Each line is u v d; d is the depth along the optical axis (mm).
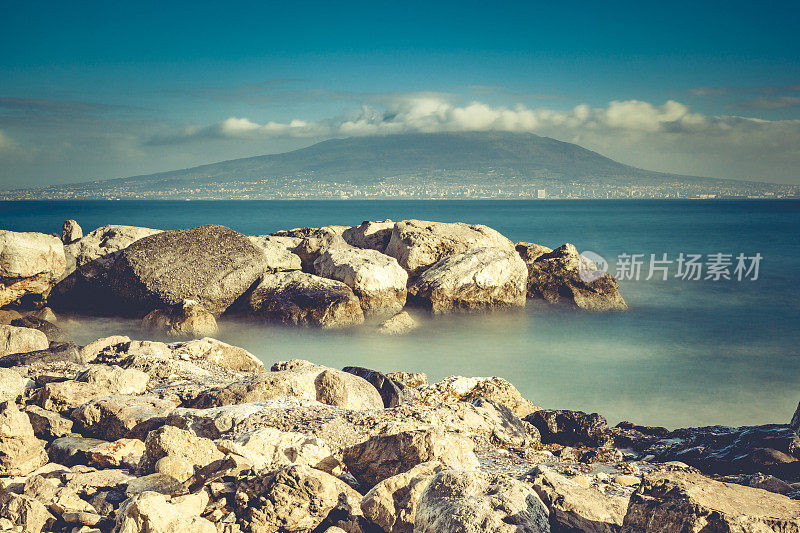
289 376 5016
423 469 3127
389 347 10398
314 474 2994
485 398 6098
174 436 3389
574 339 11031
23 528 2877
